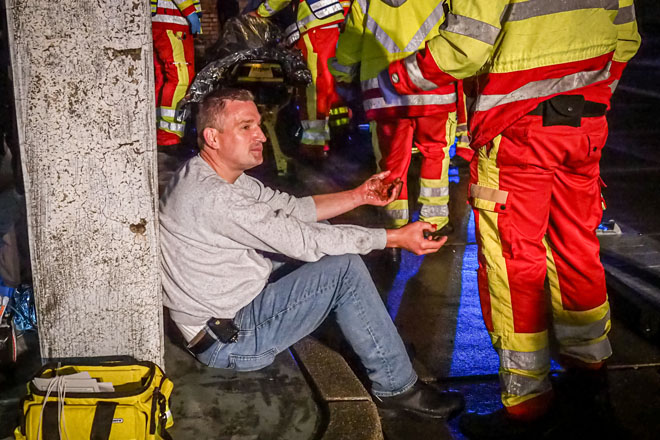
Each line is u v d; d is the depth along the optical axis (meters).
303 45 5.38
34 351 2.72
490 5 1.97
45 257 2.17
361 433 2.28
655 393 2.67
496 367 2.90
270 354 2.41
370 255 4.17
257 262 2.35
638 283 3.64
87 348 2.28
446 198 4.10
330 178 5.77
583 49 2.06
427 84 2.21
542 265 2.32
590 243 2.43
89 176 2.11
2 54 2.99
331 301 2.34
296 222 2.24
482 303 2.42
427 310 3.44
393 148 3.64
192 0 5.35
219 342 2.37
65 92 2.02
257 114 2.27
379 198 2.76
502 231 2.28
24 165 2.07
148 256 2.20
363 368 2.72
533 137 2.16
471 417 2.49
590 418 2.50
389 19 3.20
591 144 2.24
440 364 2.92
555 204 2.38
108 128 2.07
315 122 5.79
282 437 2.27
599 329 2.57
